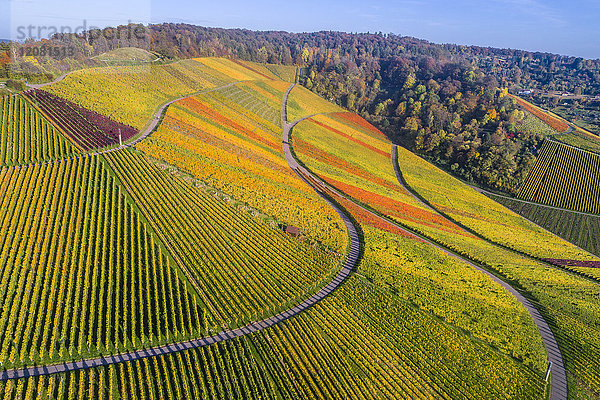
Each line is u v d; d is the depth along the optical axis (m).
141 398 47.69
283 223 92.31
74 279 62.03
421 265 90.25
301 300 70.88
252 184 104.56
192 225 80.56
